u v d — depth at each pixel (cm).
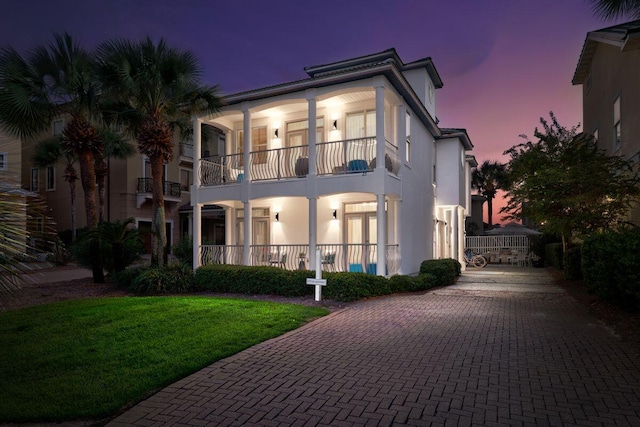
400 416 379
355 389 445
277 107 1533
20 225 387
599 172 1159
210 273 1260
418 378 475
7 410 400
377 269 1222
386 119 1435
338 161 1456
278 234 1614
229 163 1727
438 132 1892
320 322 779
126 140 2517
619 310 831
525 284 1415
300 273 1123
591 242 919
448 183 2002
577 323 754
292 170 1559
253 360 547
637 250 706
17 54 1312
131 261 1578
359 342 634
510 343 620
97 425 380
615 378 467
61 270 1984
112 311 853
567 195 1184
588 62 1728
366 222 1466
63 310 890
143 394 443
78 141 1545
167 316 799
